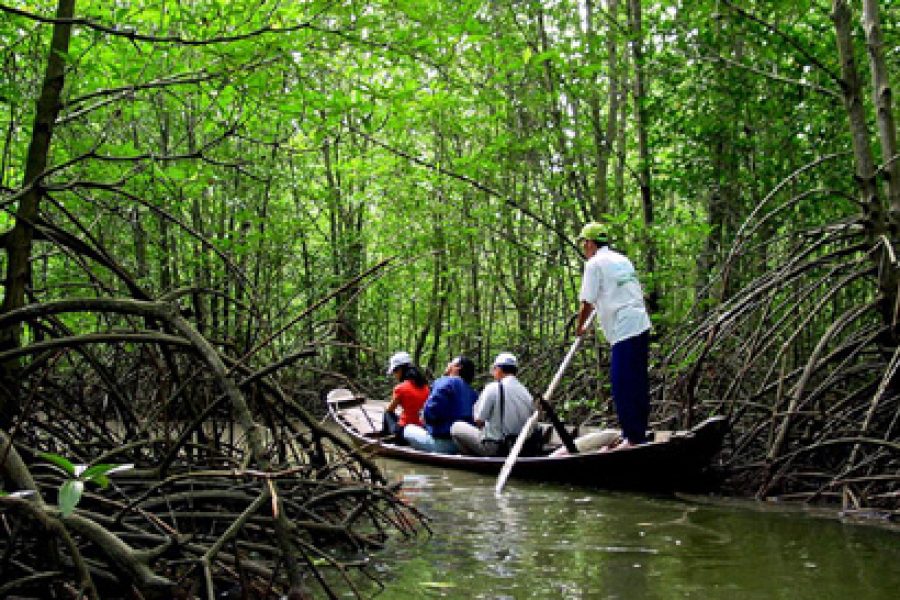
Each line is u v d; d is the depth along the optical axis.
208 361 3.27
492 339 15.80
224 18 4.77
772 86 8.84
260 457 3.01
